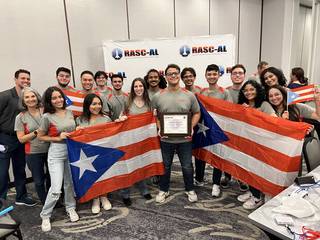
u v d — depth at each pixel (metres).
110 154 2.73
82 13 3.94
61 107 2.50
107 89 3.71
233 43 4.59
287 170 2.14
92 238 2.38
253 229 2.41
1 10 3.26
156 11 4.79
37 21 3.55
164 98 2.75
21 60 3.48
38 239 2.40
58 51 3.79
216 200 2.95
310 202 1.53
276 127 2.22
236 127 2.62
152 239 2.32
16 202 3.06
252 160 2.49
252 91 2.70
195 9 5.37
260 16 6.79
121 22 4.39
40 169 2.73
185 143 2.81
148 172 3.00
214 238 2.30
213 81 3.09
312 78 6.91
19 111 2.82
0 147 2.67
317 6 6.59
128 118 2.77
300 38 7.99
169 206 2.87
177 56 4.39
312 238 1.24
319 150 2.35
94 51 4.15
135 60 4.18
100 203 2.96
